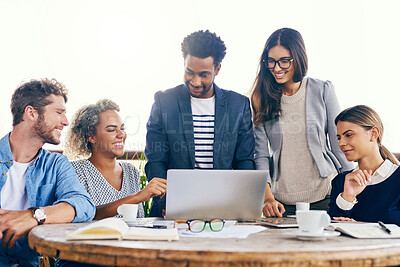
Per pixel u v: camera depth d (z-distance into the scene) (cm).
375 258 92
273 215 190
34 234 110
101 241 97
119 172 200
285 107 238
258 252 87
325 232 116
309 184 234
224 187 148
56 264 156
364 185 168
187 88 237
